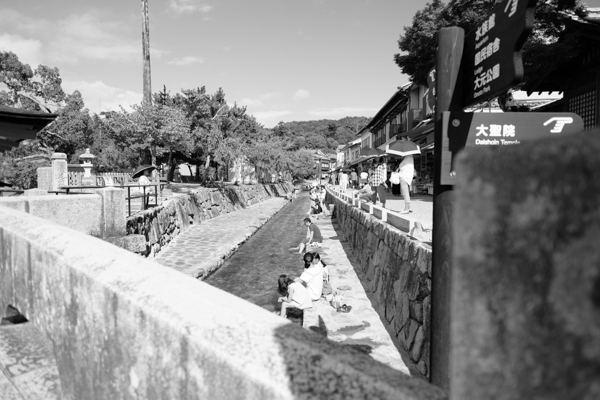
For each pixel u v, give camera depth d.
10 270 2.08
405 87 25.28
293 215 25.36
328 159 93.38
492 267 0.40
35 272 1.80
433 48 12.57
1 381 1.79
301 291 6.82
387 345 5.61
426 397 0.74
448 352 2.33
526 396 0.39
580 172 0.35
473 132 2.23
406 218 6.61
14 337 2.07
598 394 0.34
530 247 0.37
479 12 10.79
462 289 0.43
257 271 10.40
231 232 16.05
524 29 1.63
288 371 0.86
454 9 11.50
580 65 9.31
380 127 40.28
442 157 2.26
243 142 30.47
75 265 1.50
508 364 0.40
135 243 6.59
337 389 0.80
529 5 1.60
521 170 0.38
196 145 22.53
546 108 10.71
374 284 8.09
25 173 21.09
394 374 0.84
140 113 17.94
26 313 1.91
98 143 30.62
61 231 1.94
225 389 0.93
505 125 2.22
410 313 5.42
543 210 0.36
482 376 0.42
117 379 1.30
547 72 9.28
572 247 0.35
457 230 0.44
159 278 1.34
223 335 1.00
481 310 0.42
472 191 0.42
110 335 1.31
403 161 9.35
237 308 1.14
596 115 8.73
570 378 0.36
